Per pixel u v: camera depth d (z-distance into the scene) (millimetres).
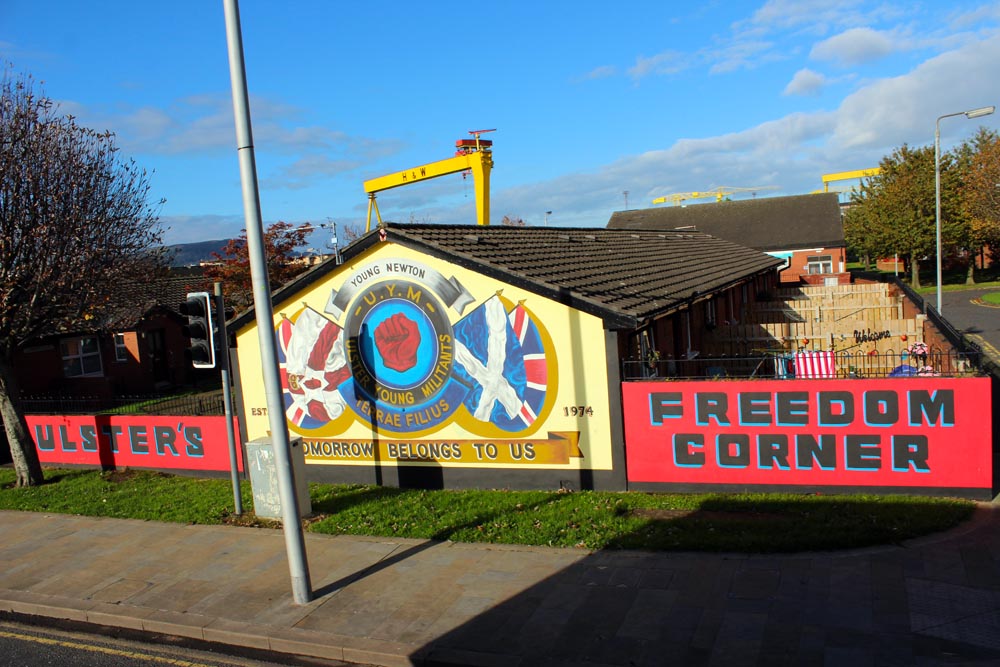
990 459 8609
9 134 12242
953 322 29234
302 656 6707
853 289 24406
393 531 9422
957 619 6039
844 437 9172
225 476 13250
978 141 42438
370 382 11742
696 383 9727
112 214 13656
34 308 12711
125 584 8516
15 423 13703
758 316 21812
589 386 10273
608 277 12883
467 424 11117
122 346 25766
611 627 6422
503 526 9164
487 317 10797
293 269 30125
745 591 6840
